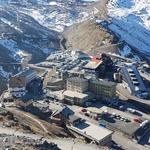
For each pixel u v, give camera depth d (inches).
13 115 5374.0
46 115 5954.7
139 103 7214.6
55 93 7214.6
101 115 6328.7
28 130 4630.9
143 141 5723.4
